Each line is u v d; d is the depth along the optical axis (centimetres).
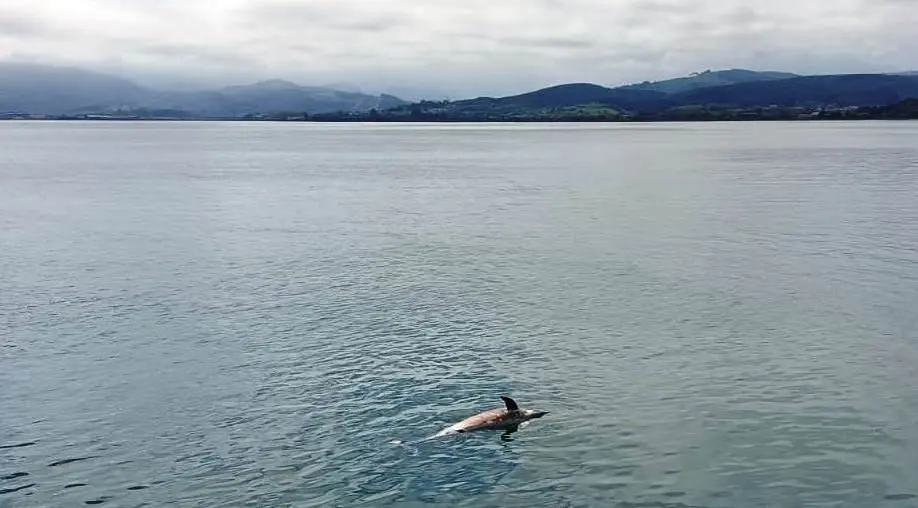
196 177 14200
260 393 3572
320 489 2752
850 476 2769
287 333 4425
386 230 7944
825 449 2961
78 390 3644
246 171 15662
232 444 3089
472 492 2717
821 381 3600
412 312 4800
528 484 2761
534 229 7875
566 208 9462
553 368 3816
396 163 18012
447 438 3097
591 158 19012
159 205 10012
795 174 13450
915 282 5338
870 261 6019
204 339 4344
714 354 3975
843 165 15188
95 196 11000
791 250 6500
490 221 8481
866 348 4028
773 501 2627
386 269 6031
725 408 3328
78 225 8350
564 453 2966
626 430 3138
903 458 2888
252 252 6775
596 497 2672
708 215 8612
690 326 4434
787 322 4481
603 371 3766
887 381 3594
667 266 5959
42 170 15875
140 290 5441
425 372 3794
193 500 2692
